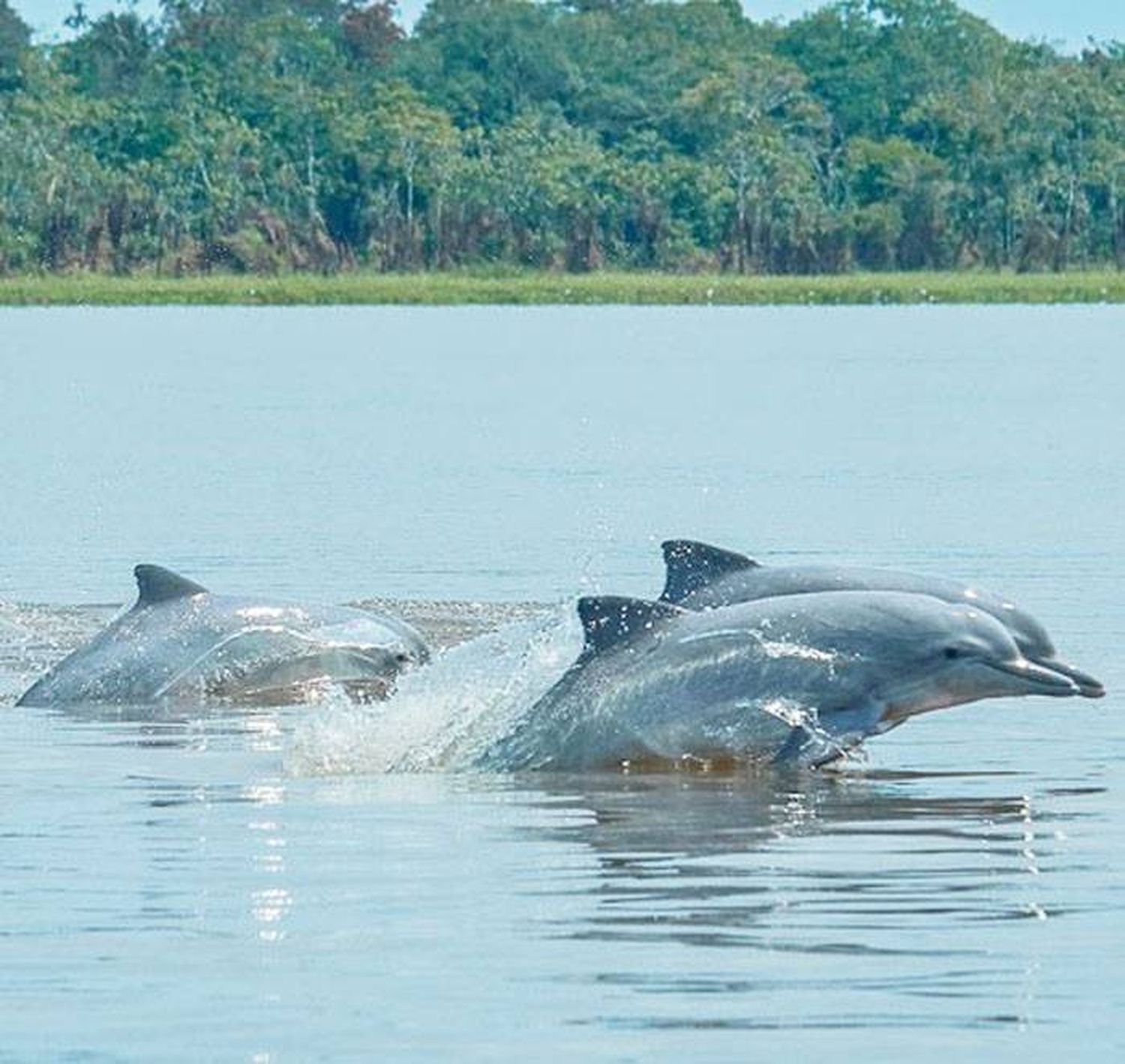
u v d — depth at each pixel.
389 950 40.00
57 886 44.09
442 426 168.88
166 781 54.16
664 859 46.09
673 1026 36.25
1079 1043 35.44
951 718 61.16
